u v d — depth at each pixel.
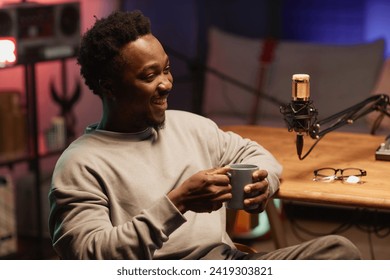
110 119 2.19
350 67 5.02
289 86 5.11
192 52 5.66
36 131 3.90
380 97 2.62
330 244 2.06
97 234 1.96
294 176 2.42
